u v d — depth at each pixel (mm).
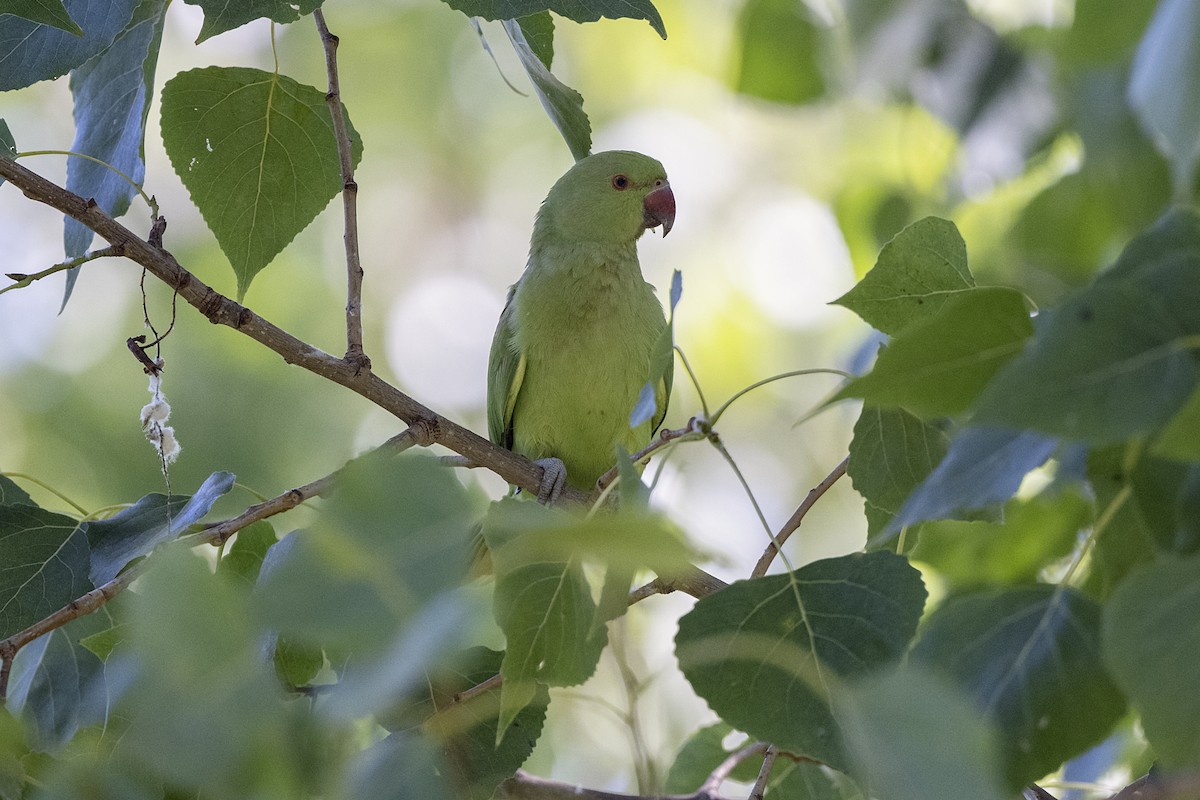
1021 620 3287
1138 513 3051
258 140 5656
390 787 2740
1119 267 2711
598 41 14664
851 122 12273
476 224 16000
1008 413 2580
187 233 14047
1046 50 8828
